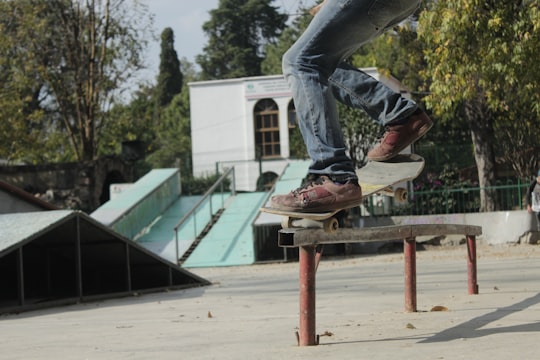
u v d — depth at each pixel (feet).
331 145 10.64
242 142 127.75
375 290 28.04
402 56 85.35
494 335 12.42
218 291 35.06
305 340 12.53
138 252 37.09
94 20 112.68
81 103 115.65
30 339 18.24
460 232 20.57
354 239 14.40
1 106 109.60
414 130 11.25
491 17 52.21
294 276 44.68
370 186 11.16
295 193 10.85
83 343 16.24
